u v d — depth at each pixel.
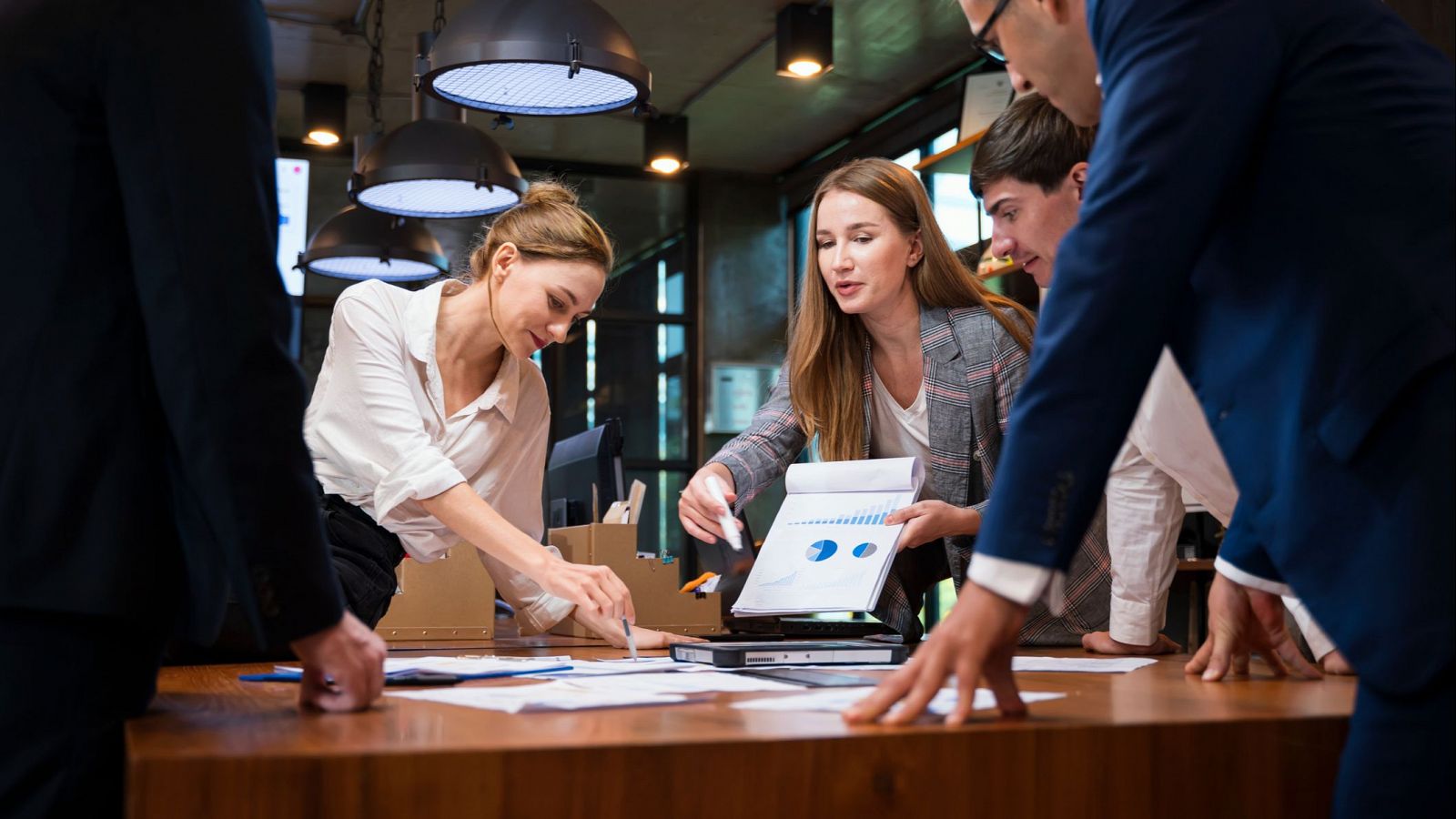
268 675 1.36
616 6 6.51
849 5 6.54
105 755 0.95
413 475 1.92
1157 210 0.87
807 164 8.91
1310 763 0.91
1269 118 0.92
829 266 2.13
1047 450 0.86
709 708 0.98
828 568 1.78
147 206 0.92
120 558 0.94
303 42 6.84
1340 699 1.07
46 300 0.94
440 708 1.01
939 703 0.99
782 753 0.79
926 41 7.02
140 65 0.94
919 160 7.71
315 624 0.95
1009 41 1.11
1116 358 0.87
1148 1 0.93
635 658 1.68
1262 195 0.91
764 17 6.66
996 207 1.83
